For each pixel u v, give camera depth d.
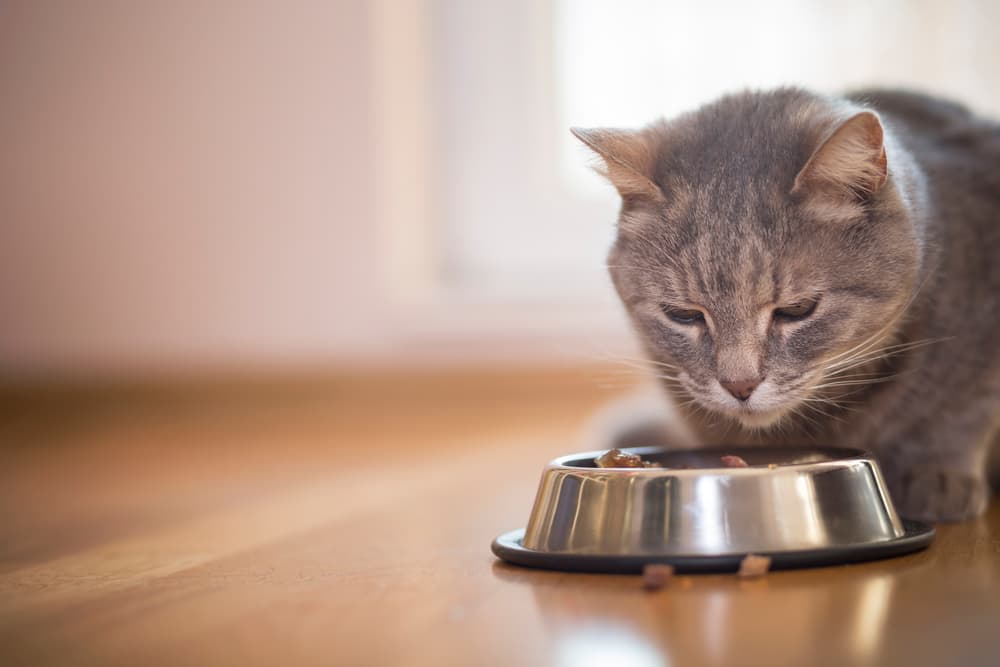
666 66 1.27
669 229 0.61
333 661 0.42
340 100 1.24
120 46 1.27
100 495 0.76
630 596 0.46
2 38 1.28
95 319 1.29
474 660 0.42
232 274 1.27
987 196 0.63
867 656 0.41
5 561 0.58
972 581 0.47
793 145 0.60
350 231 1.26
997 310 0.61
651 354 0.64
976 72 1.15
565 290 1.26
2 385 1.28
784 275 0.58
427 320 1.25
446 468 0.82
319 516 0.66
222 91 1.26
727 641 0.42
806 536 0.49
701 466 0.56
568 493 0.51
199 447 0.99
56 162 1.28
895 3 1.18
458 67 1.31
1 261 1.30
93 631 0.46
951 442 0.61
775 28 1.23
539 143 1.31
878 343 0.59
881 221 0.58
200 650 0.44
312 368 1.26
